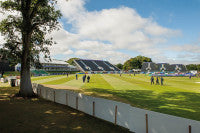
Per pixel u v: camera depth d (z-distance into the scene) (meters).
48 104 14.48
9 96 17.70
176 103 14.21
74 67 115.62
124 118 8.98
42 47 19.69
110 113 9.84
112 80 41.47
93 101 11.09
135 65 149.88
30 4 17.50
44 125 8.78
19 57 18.58
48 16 17.75
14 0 16.77
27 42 17.78
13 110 11.59
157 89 23.62
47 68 90.31
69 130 8.19
